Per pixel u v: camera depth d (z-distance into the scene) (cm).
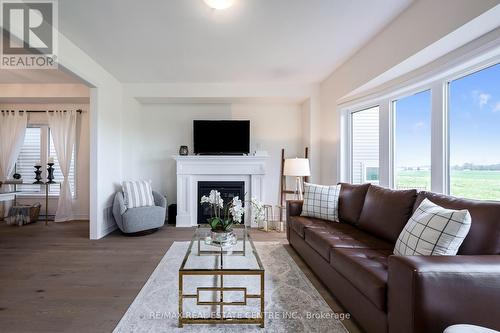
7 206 472
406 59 228
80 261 278
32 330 164
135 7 220
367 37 276
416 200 204
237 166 450
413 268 115
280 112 485
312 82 427
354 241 217
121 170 428
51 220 472
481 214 147
